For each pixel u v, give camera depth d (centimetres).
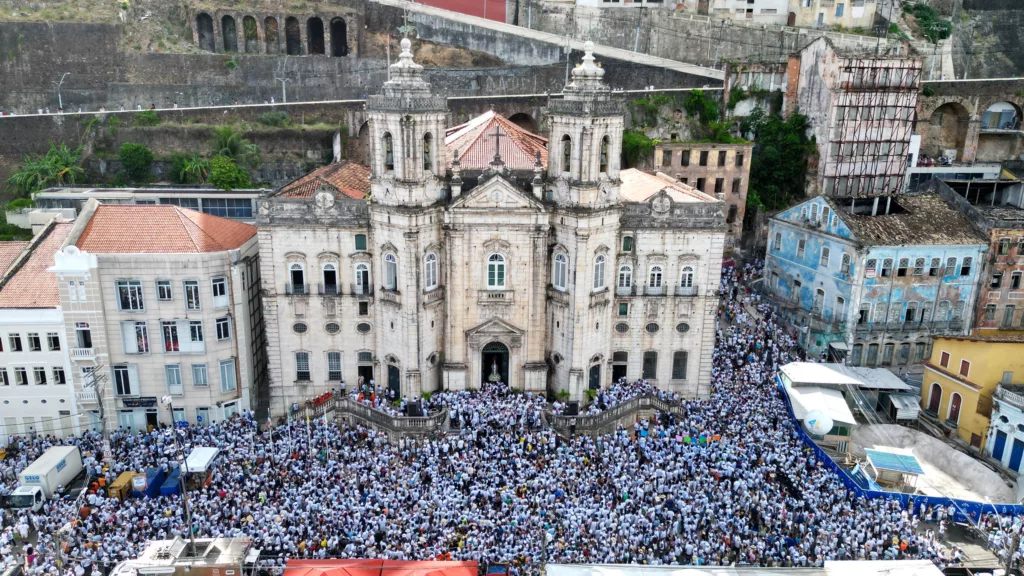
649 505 5247
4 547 4772
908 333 7769
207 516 5059
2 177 10094
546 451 5938
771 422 6506
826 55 9494
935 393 7038
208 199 8762
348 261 6700
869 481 5591
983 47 12800
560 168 6519
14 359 6300
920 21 12519
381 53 12506
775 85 10462
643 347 7119
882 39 11488
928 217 7950
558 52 11656
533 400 6725
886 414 7056
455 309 6781
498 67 11719
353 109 10444
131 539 4891
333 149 10344
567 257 6594
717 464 5712
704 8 13025
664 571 4331
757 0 12738
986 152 10981
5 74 11781
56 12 12788
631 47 12850
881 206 8219
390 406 6588
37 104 11719
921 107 10569
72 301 6212
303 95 11856
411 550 4697
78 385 6412
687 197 7138
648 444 6022
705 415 6556
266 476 5484
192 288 6372
